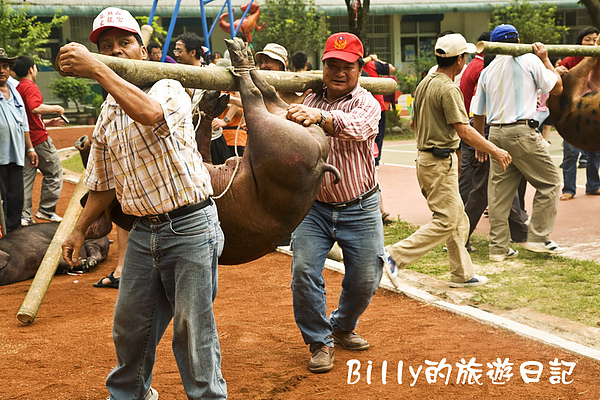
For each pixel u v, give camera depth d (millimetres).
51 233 7445
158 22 28547
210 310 3461
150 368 3734
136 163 3291
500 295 6055
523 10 28953
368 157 4594
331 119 4121
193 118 4016
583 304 5699
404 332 5266
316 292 4562
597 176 10336
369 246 4660
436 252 7727
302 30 24578
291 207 3582
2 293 6660
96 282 7020
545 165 7059
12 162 8422
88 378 4547
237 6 26562
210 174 3660
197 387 3494
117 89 2998
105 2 26078
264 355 4906
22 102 8656
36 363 4816
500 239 7211
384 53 33406
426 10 30547
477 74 7953
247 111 3639
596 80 6906
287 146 3473
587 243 7738
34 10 25125
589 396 4086
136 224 3484
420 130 6266
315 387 4348
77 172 14875
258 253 3711
